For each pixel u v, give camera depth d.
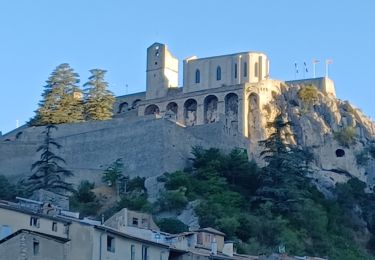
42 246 126.00
